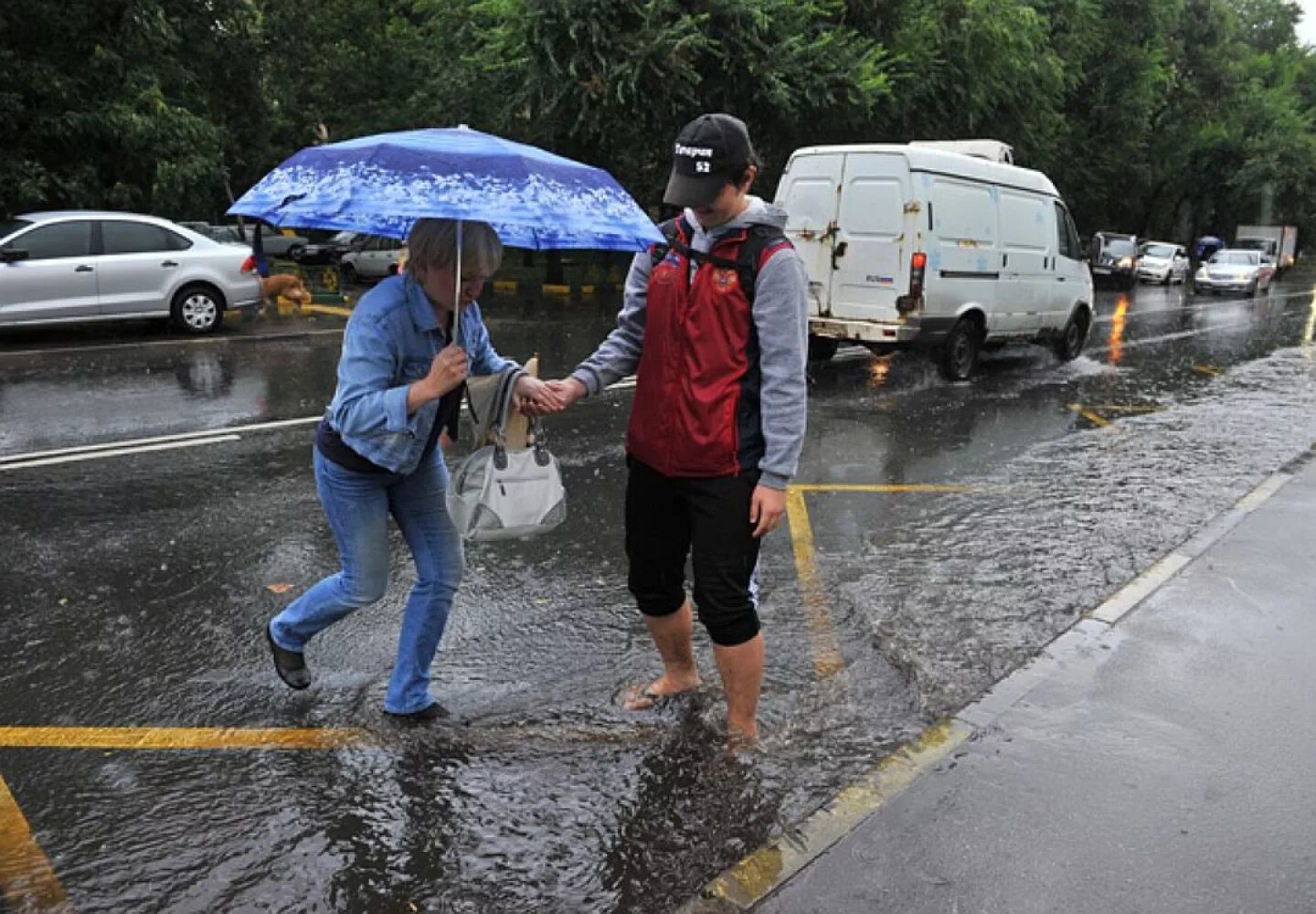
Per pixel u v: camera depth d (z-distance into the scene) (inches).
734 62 673.6
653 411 123.8
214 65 773.9
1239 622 179.2
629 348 133.4
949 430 348.2
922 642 170.2
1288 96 1956.2
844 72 689.6
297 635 139.4
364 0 1003.3
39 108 585.3
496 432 124.3
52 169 602.2
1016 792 125.2
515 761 131.1
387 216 101.1
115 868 109.0
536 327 641.0
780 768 130.3
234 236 901.2
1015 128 879.1
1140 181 1533.0
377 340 116.7
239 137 916.6
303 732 137.5
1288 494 262.7
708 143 111.7
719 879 108.4
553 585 193.2
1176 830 117.6
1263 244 1784.0
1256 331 751.7
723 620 126.6
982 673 158.4
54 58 589.9
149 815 118.3
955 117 810.8
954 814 120.1
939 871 109.9
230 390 380.5
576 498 251.1
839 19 748.0
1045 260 494.9
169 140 624.4
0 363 424.5
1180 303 1054.4
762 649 131.5
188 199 661.9
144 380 396.2
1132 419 375.9
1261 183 1792.6
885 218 420.2
